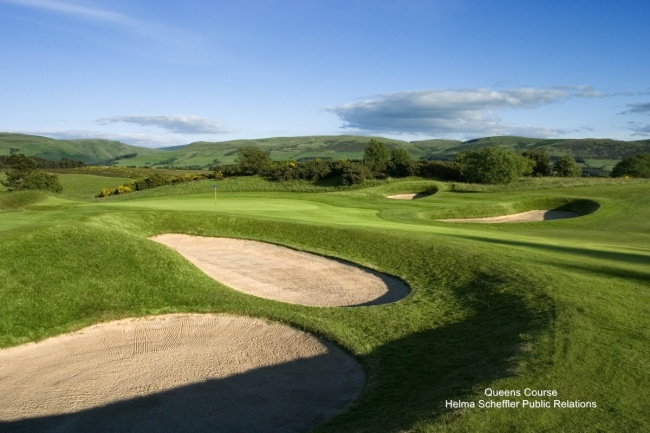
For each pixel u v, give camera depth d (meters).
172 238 25.81
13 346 12.73
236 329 14.61
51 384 11.09
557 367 9.14
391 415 8.52
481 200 45.19
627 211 39.09
